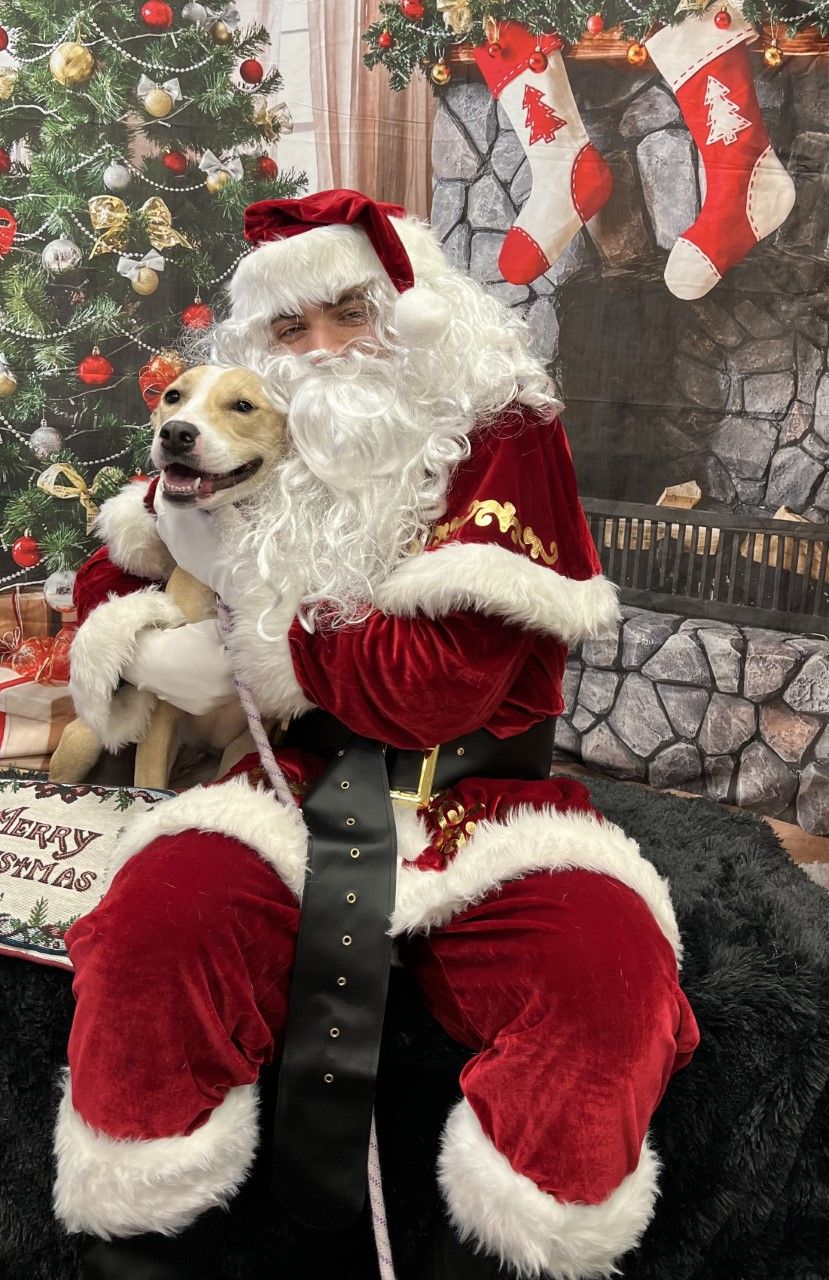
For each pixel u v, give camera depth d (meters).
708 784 2.08
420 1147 1.27
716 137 1.88
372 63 1.94
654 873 1.24
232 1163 1.11
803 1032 1.30
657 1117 1.27
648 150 1.92
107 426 2.02
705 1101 1.28
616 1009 1.06
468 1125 1.08
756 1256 1.34
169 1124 1.08
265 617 1.27
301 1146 1.17
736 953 1.39
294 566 1.28
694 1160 1.27
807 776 1.99
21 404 1.99
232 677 1.38
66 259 1.94
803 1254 1.35
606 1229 1.02
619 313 1.99
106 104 1.89
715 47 1.85
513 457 1.31
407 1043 1.29
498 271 2.01
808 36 1.82
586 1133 1.02
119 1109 1.07
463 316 1.39
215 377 1.33
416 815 1.29
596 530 2.08
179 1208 1.07
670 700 2.07
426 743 1.26
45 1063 1.34
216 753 1.74
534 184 1.97
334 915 1.20
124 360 2.00
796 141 1.86
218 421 1.30
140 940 1.11
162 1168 1.05
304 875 1.21
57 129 1.90
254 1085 1.17
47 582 2.05
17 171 1.91
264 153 1.97
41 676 2.07
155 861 1.19
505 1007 1.13
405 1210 1.26
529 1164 1.02
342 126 1.96
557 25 1.90
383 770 1.29
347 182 1.99
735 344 1.95
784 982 1.33
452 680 1.22
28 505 2.02
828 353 1.90
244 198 1.97
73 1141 1.08
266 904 1.18
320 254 1.34
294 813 1.26
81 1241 1.22
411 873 1.23
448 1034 1.28
